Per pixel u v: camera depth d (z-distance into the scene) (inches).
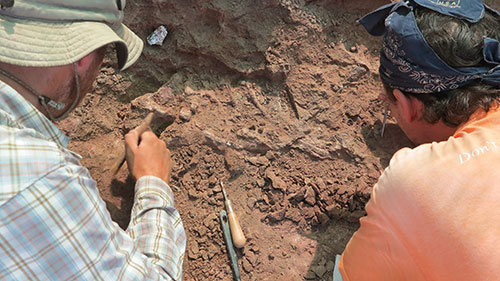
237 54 68.4
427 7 34.1
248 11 67.0
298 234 59.1
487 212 27.4
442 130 38.2
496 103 33.3
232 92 68.4
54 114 33.4
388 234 33.0
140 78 71.5
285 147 64.2
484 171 28.5
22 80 27.9
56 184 25.9
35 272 26.6
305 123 66.2
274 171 62.7
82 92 34.3
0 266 25.4
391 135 66.0
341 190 60.6
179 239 44.3
